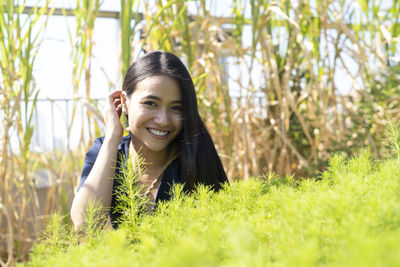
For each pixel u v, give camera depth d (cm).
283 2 251
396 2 294
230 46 259
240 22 266
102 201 125
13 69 220
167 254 24
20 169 241
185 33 239
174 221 38
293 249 24
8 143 218
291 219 28
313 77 261
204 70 267
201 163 134
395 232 23
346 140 293
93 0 223
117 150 140
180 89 126
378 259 17
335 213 27
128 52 195
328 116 302
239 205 45
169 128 127
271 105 302
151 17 241
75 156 260
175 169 131
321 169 278
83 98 224
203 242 26
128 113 134
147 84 124
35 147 262
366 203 29
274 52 300
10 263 184
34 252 37
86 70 222
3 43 218
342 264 19
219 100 281
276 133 287
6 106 221
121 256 25
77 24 222
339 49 272
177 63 128
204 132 138
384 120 298
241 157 281
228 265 20
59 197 258
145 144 128
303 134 320
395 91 322
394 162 43
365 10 285
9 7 214
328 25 268
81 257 30
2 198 228
